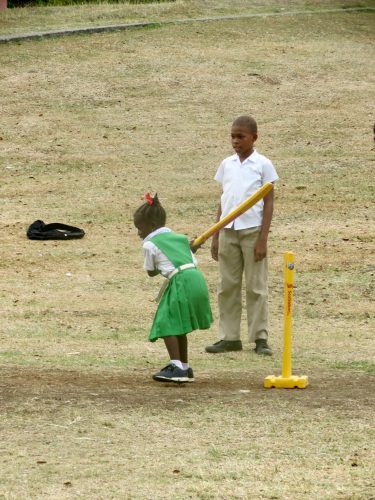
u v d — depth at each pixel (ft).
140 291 153.89
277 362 113.19
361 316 140.46
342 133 256.73
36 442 77.61
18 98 280.92
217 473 70.38
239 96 283.79
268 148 247.09
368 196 212.23
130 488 67.51
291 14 367.25
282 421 83.51
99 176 229.66
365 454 74.79
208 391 94.68
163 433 80.07
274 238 185.88
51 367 106.22
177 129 260.83
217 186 221.87
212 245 121.80
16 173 232.12
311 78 298.35
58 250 178.70
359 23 362.33
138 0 394.93
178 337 97.14
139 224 98.07
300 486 67.87
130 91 286.66
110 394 92.43
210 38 333.62
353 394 93.86
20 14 364.99
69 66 303.89
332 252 176.55
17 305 144.66
